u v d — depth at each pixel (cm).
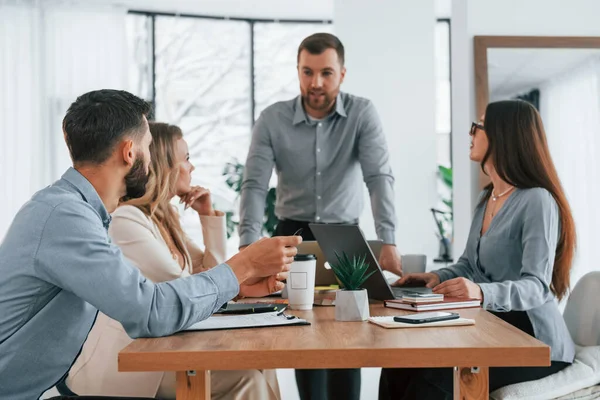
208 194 308
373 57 580
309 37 351
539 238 244
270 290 192
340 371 329
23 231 160
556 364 230
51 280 160
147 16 746
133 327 164
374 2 580
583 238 448
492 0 450
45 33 678
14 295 160
